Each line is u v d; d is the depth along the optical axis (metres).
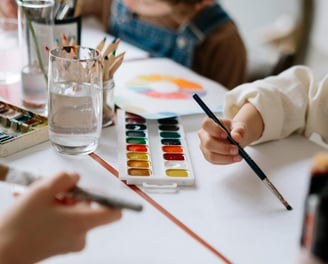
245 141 0.77
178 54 1.39
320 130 0.85
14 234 0.45
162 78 1.03
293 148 0.81
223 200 0.66
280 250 0.57
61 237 0.47
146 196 0.65
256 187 0.69
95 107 0.73
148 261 0.54
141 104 0.89
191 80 1.05
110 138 0.80
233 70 1.39
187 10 1.36
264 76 1.71
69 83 0.72
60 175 0.49
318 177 0.42
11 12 1.12
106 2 1.47
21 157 0.72
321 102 0.84
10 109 0.82
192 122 0.87
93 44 1.21
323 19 1.94
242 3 2.25
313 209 0.42
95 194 0.49
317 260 0.42
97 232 0.58
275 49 2.02
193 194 0.67
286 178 0.72
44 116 0.79
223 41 1.37
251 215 0.63
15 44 1.08
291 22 2.06
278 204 0.66
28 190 0.48
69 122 0.72
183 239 0.58
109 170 0.71
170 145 0.78
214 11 1.38
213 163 0.72
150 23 1.43
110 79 0.81
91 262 0.54
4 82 0.95
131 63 1.11
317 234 0.42
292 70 0.89
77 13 0.94
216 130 0.71
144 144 0.77
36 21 0.84
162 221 0.61
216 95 0.98
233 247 0.57
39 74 0.85
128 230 0.59
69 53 0.76
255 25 2.22
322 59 1.99
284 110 0.84
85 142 0.73
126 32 1.48
